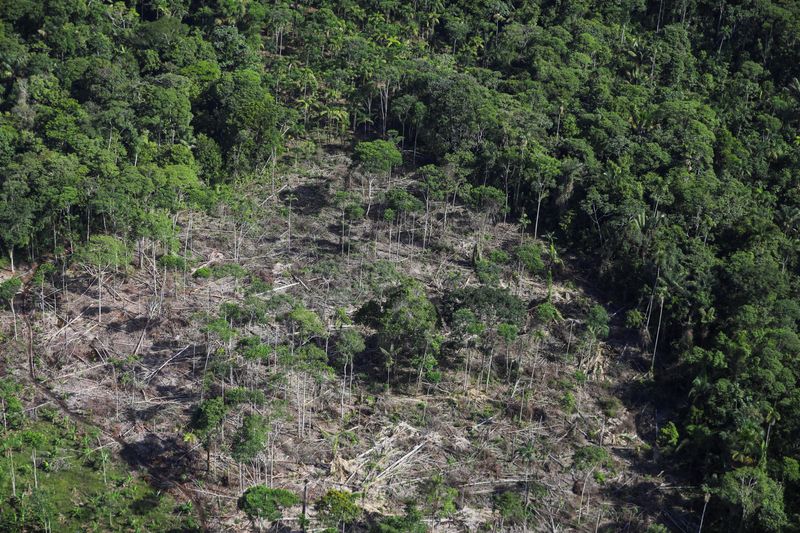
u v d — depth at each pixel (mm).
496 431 148375
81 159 183250
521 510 133250
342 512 125312
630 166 197625
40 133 194500
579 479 142250
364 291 170625
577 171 191625
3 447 135000
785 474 138750
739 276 168500
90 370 152375
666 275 169750
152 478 136375
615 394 158875
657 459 148250
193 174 183375
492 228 191625
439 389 154750
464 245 186125
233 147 197625
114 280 170500
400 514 132625
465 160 196000
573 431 149750
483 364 158875
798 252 181625
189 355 156000
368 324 157750
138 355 155875
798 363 153625
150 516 130125
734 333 159750
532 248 179500
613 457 148000
